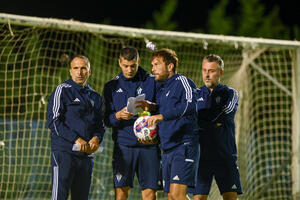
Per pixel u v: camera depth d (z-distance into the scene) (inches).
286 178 956.6
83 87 633.0
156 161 631.8
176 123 599.8
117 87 641.0
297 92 828.0
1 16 666.8
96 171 949.2
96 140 617.0
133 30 722.2
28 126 903.7
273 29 1731.1
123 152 625.3
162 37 737.0
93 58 1042.1
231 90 657.0
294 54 837.8
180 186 588.7
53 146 611.5
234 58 1021.2
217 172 649.6
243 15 1754.4
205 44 761.0
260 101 1184.2
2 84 1101.7
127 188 632.4
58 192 598.9
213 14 1740.9
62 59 696.4
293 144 847.7
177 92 595.5
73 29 701.9
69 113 615.5
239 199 933.8
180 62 1000.2
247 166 951.0
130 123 628.7
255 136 1070.4
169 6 1672.0
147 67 940.6
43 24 685.9
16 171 881.5
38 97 1074.1
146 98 631.8
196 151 603.8
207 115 653.9
